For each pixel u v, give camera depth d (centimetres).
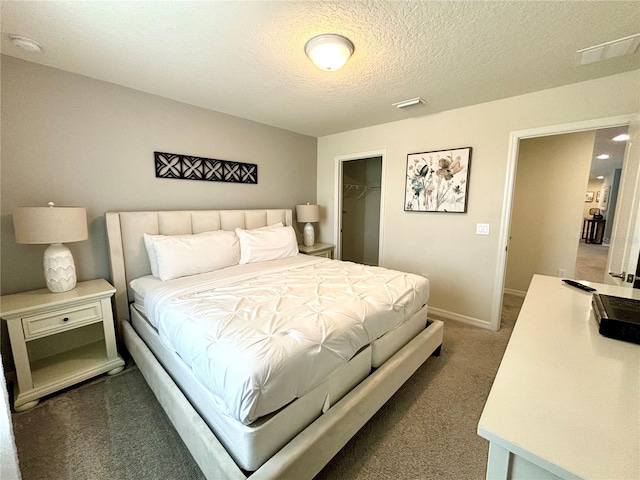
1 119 188
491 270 284
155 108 258
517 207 392
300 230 420
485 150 275
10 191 194
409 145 327
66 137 214
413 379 206
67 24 153
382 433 158
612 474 50
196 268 240
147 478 131
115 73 214
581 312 128
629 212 192
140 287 218
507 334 278
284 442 117
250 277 229
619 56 183
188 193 289
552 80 221
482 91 243
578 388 74
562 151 355
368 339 159
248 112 306
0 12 142
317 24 153
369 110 296
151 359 177
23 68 193
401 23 151
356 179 528
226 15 146
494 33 159
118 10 141
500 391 73
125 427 160
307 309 157
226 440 116
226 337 128
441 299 321
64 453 143
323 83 229
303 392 122
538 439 58
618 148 504
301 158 407
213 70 207
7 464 78
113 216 228
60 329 186
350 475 133
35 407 175
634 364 85
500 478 62
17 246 198
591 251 744
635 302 125
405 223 340
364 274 236
